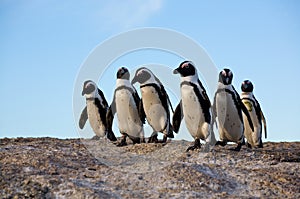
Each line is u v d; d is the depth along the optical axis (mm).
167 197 7445
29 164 8703
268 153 11109
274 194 8070
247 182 8555
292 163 10211
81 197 7250
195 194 7656
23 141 11766
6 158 9141
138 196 7449
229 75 11203
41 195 7352
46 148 10383
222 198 7559
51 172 8289
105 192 7543
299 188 8406
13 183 7660
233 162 10031
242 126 11461
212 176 8672
